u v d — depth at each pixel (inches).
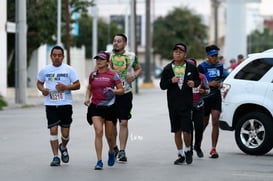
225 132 1507.1
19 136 1398.9
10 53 3516.2
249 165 998.4
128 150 1169.4
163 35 6451.8
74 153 1123.9
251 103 1119.0
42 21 3277.6
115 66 1007.6
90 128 1568.7
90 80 951.0
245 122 1130.7
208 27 7042.3
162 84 978.1
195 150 1078.4
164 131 1520.7
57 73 970.1
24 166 974.4
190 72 972.6
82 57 4040.4
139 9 5684.1
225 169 954.1
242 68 1153.4
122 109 1009.5
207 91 1041.5
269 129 1100.5
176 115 980.6
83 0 3870.6
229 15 4138.8
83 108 2316.7
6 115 2006.6
